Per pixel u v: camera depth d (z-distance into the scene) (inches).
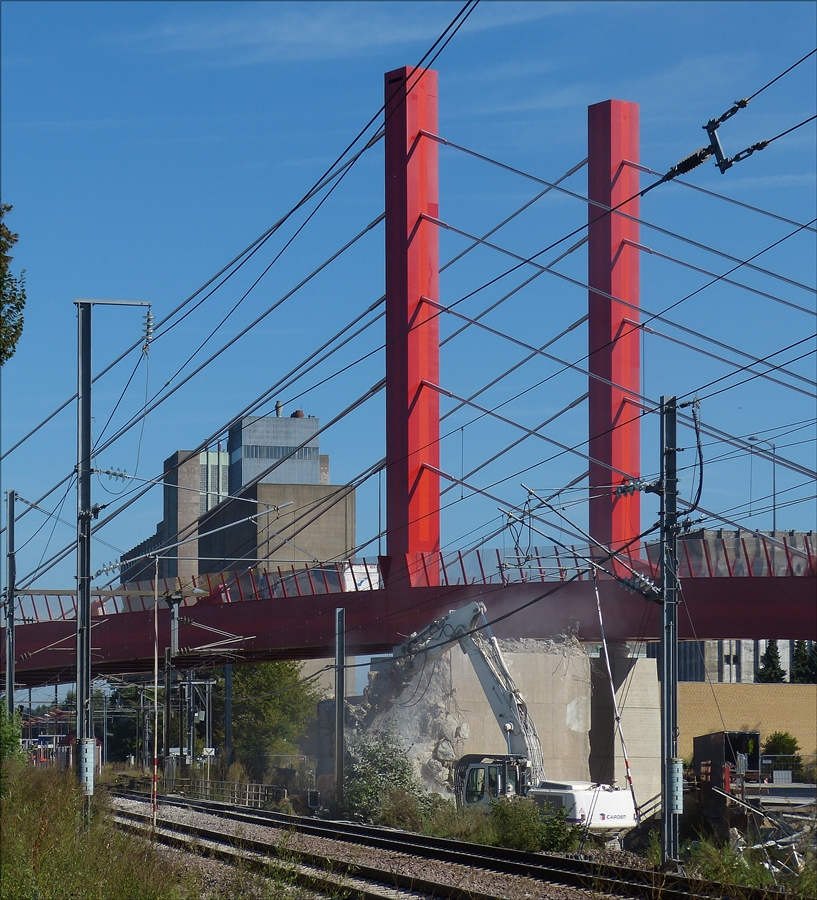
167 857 968.3
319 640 2588.6
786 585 2079.2
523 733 1732.3
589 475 2425.0
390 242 2598.4
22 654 3147.1
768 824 1546.5
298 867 858.8
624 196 2513.5
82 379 1491.1
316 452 6136.8
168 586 2989.7
